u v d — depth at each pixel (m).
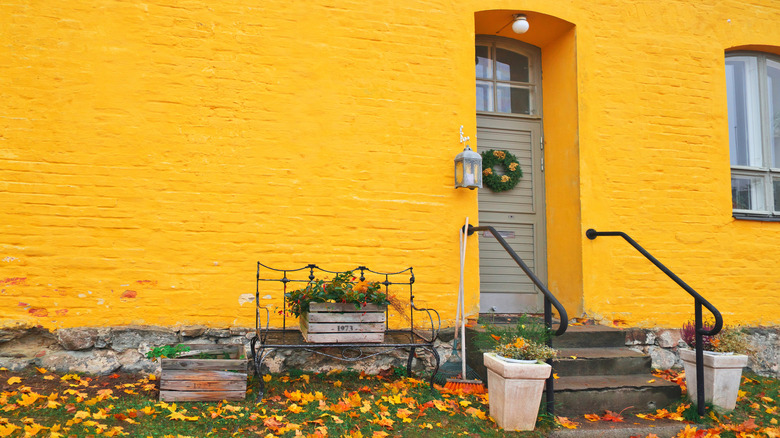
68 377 4.18
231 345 4.29
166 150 4.62
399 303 4.42
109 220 4.49
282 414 3.76
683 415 4.18
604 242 5.52
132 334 4.47
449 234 5.14
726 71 6.43
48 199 4.41
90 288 4.44
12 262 4.33
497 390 3.82
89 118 4.50
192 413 3.71
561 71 5.88
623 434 3.87
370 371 4.86
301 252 4.81
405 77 5.16
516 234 5.98
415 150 5.12
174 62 4.68
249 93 4.81
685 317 5.65
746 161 6.39
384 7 5.16
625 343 5.43
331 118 4.96
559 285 5.80
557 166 5.89
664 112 5.82
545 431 3.76
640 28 5.84
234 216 4.71
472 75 5.33
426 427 3.72
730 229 5.89
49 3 4.50
